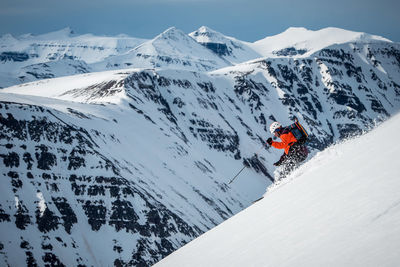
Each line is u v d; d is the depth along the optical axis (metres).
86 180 90.25
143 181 103.62
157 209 93.25
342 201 3.98
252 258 4.06
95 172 92.44
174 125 165.00
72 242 79.06
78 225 82.75
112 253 80.75
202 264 5.19
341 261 2.66
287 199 5.74
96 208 86.75
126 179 96.31
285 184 7.77
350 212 3.53
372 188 3.78
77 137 99.38
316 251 3.16
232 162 169.00
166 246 87.25
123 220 86.62
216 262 4.84
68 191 86.88
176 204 104.56
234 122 199.50
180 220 96.50
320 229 3.62
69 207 84.06
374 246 2.61
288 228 4.30
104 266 77.75
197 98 195.00
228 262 4.49
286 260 3.38
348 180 4.59
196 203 115.50
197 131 173.88
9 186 81.69
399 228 2.66
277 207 5.66
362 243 2.77
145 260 81.75
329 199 4.34
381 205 3.24
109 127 119.50
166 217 93.25
